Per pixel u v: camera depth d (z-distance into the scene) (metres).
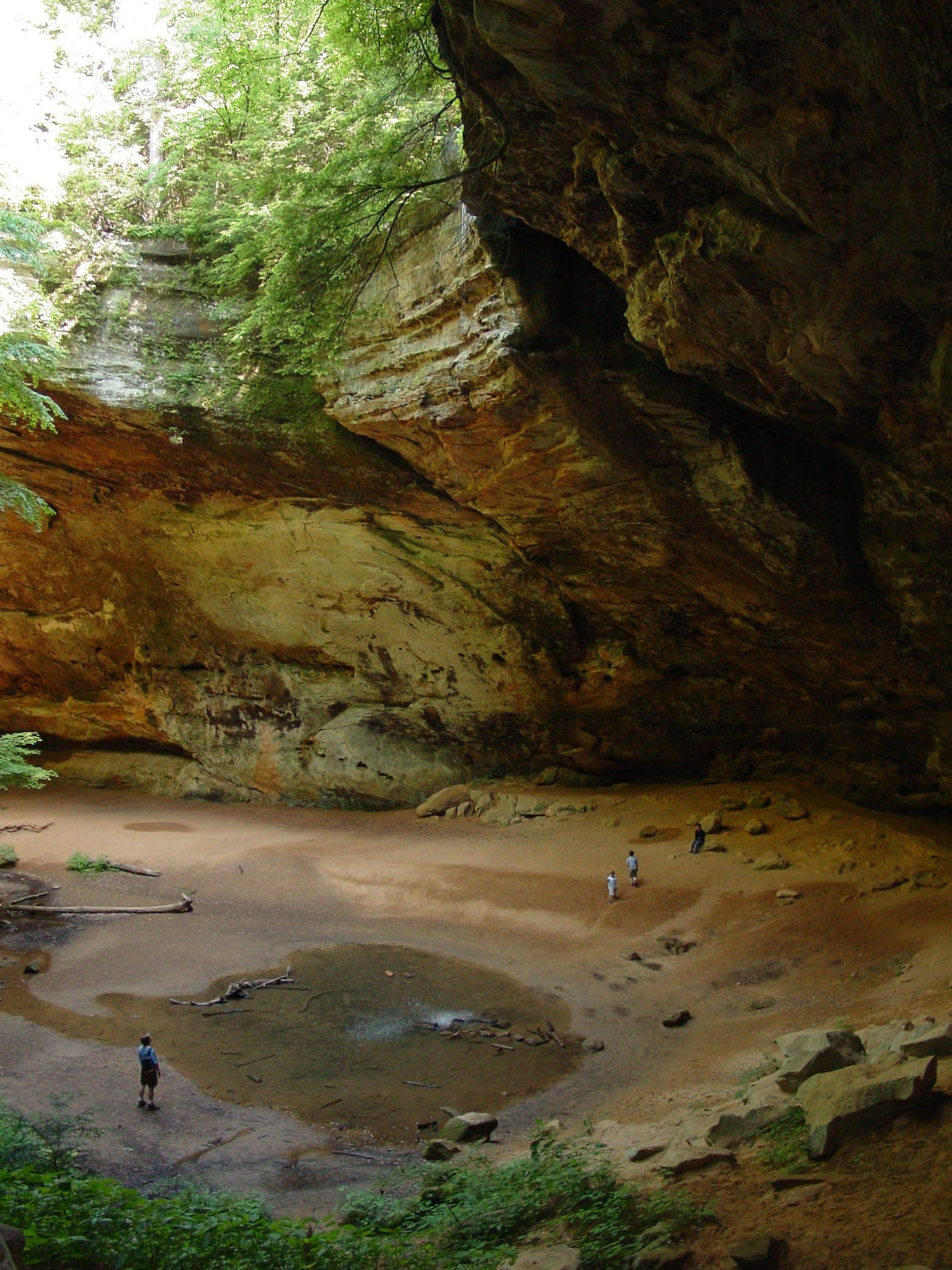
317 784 32.72
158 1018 17.11
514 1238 7.76
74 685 36.62
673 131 9.60
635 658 27.09
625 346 16.95
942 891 18.94
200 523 30.12
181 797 34.78
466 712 31.16
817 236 9.77
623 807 28.34
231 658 33.47
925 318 10.82
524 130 11.24
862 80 7.85
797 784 26.95
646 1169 8.73
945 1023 10.95
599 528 21.92
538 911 22.70
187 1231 7.07
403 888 24.88
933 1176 6.99
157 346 24.84
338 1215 9.62
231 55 20.56
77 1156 11.32
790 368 12.78
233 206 23.78
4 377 21.20
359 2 12.19
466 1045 16.03
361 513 27.05
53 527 32.22
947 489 15.40
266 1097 14.02
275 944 21.70
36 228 21.05
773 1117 8.95
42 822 31.08
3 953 20.45
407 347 20.20
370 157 15.22
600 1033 16.50
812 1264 6.12
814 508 18.16
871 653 21.42
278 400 24.45
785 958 18.22
